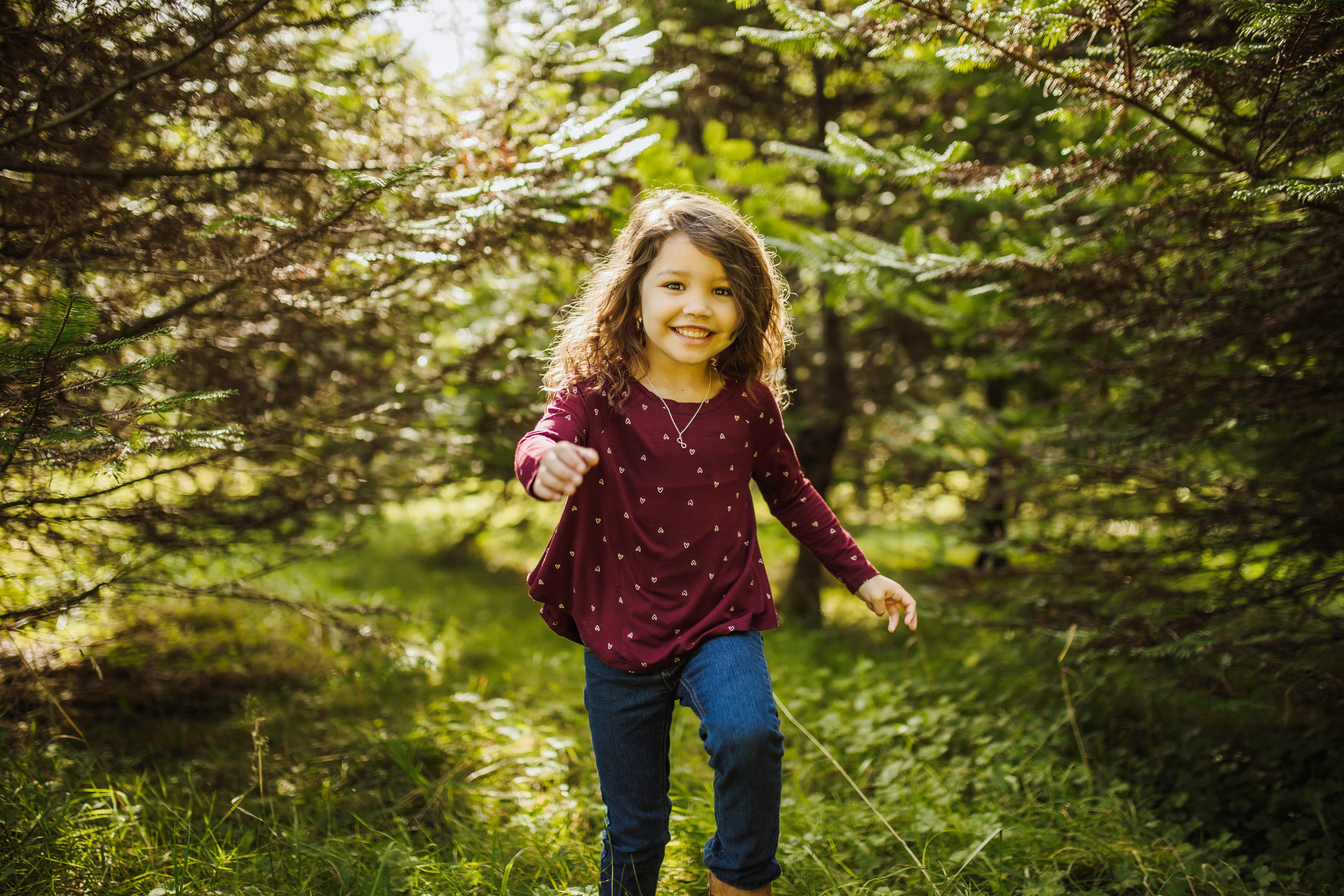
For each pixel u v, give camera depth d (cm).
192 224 247
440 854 227
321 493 338
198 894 196
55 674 292
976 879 220
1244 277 256
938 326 402
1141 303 270
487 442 378
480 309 436
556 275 325
